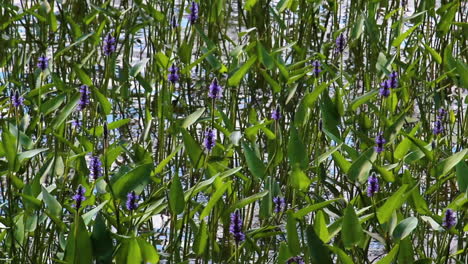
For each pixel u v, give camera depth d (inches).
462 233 147.4
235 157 178.7
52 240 141.8
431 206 171.3
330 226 119.2
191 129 188.9
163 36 226.7
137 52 249.6
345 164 133.6
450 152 180.2
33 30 237.6
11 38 203.6
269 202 129.5
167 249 138.5
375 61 226.5
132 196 122.0
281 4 210.5
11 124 139.9
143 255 109.9
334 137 134.2
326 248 109.7
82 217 114.5
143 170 120.5
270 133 149.4
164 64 169.0
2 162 149.4
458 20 243.3
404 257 116.3
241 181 166.6
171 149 181.9
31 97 170.7
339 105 150.9
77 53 225.6
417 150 144.5
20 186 131.4
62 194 139.7
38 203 122.2
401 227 116.2
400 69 222.4
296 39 236.2
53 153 146.6
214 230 137.9
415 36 236.1
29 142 140.5
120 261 109.7
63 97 150.3
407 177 132.0
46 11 196.4
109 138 191.8
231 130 152.9
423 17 210.4
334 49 243.9
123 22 206.8
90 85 155.4
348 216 111.3
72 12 244.8
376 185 123.9
